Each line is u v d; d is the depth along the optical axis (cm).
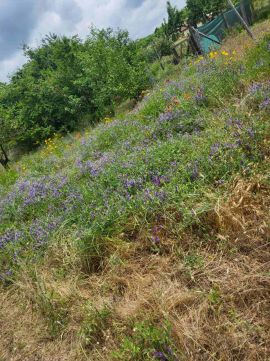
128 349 207
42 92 2233
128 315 236
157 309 231
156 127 525
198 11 2905
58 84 2220
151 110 670
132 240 312
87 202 392
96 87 1873
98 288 278
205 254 265
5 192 689
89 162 529
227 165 321
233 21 1641
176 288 246
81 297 272
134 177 381
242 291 222
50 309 267
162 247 288
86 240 320
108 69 1673
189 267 252
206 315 217
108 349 224
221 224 272
